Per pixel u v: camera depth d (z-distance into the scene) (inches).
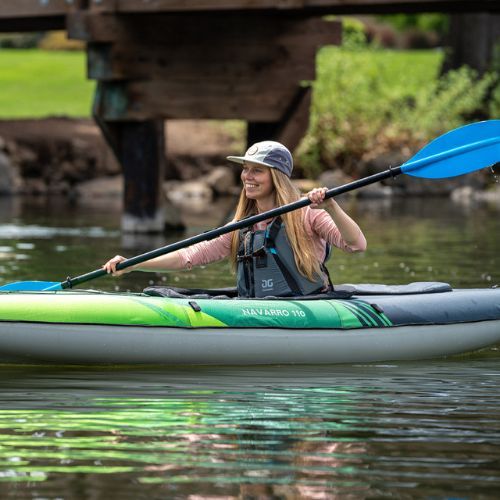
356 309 633.0
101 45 1263.5
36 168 2337.6
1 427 467.5
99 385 555.5
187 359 608.1
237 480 396.5
